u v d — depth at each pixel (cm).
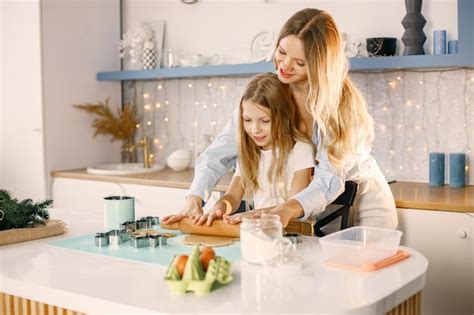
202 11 396
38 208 201
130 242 181
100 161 425
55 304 137
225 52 388
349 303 124
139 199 358
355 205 258
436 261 268
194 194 223
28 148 396
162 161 425
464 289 262
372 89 340
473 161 316
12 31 395
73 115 405
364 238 164
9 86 401
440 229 265
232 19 384
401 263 154
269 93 210
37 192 395
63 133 400
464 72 314
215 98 397
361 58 310
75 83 405
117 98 433
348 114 217
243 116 213
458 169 309
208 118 402
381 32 335
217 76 394
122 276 146
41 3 381
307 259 159
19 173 403
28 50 389
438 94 322
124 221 200
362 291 131
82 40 407
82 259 163
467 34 285
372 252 153
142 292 133
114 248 175
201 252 139
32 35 385
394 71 333
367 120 229
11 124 404
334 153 208
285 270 148
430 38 322
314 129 220
